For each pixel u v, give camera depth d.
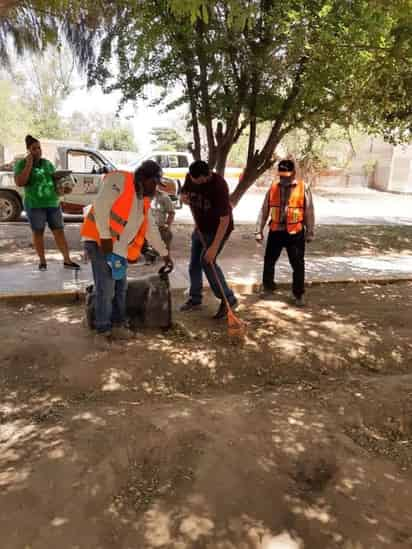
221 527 2.46
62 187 6.43
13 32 5.20
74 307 5.45
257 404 3.64
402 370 4.53
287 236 5.72
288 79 7.20
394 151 29.64
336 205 21.84
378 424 3.58
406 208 21.34
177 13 2.97
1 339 4.41
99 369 4.00
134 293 4.78
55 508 2.51
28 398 3.61
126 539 2.35
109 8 5.91
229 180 20.70
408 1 3.95
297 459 3.04
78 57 6.44
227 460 2.95
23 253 8.05
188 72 7.01
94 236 4.25
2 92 29.88
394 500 2.74
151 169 4.09
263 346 4.60
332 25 6.02
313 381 4.20
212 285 5.02
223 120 7.64
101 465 2.84
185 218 14.65
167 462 2.93
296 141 14.95
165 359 4.23
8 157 31.00
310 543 2.39
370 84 7.40
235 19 3.08
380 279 7.40
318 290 6.81
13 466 2.81
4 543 2.28
